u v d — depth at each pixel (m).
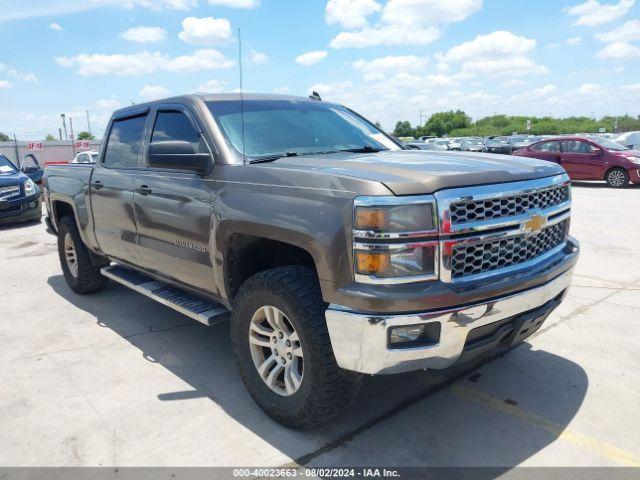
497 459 2.72
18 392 3.54
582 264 6.44
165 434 3.01
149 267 4.22
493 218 2.68
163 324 4.81
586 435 2.92
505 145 26.22
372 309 2.45
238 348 3.23
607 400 3.28
